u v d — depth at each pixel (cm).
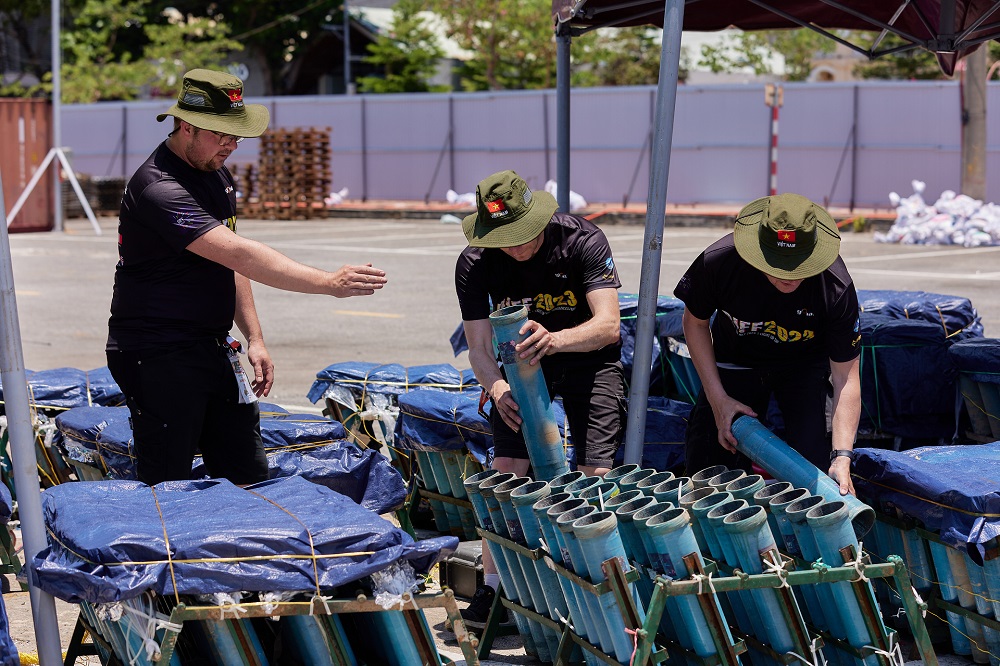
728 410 433
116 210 3055
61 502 353
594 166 2798
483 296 452
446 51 4297
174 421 425
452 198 2911
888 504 422
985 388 522
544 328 434
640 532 349
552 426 418
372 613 327
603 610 340
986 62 2166
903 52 720
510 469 445
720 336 474
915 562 414
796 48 4106
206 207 421
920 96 2486
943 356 543
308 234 2414
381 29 4497
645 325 461
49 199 2511
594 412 455
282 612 309
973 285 1454
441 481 543
